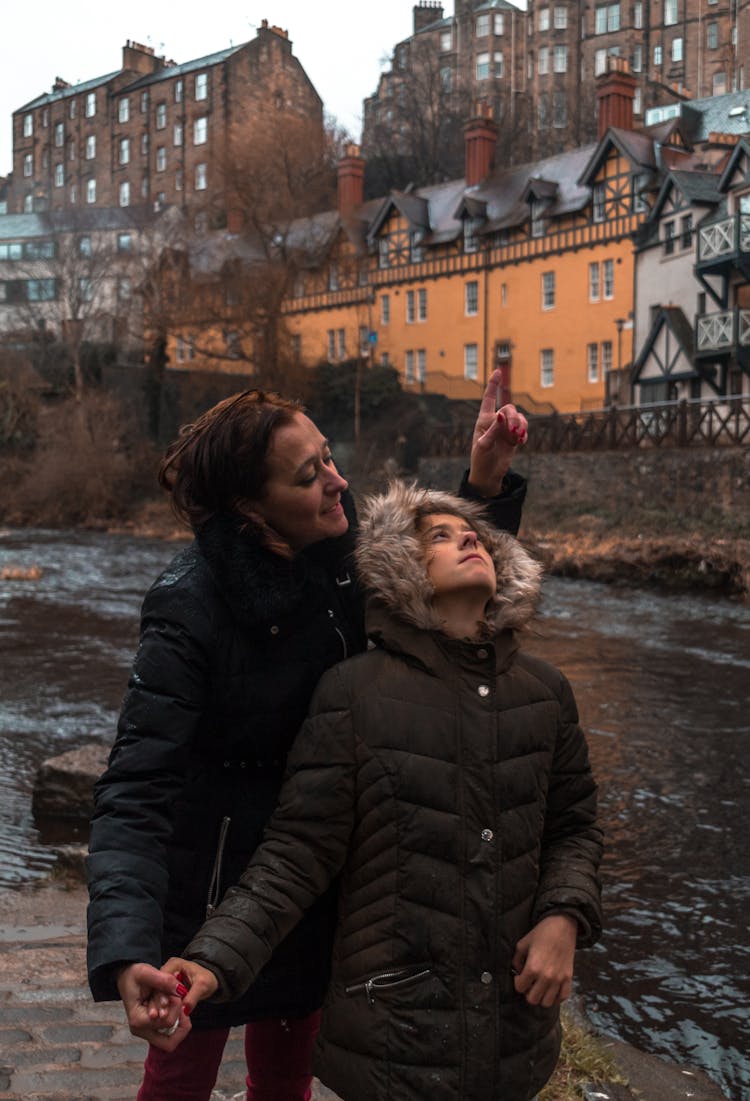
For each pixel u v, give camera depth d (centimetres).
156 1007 151
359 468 3828
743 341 2764
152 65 7581
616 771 827
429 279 4497
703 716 1020
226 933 166
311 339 5075
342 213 4962
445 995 172
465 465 3186
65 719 974
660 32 6725
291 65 6919
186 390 4306
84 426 4125
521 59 6819
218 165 4528
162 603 180
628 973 483
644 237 3472
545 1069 181
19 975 382
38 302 5066
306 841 176
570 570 2139
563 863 187
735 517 2189
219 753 188
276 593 178
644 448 2473
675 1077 346
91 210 5831
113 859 164
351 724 177
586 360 3791
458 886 174
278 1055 209
